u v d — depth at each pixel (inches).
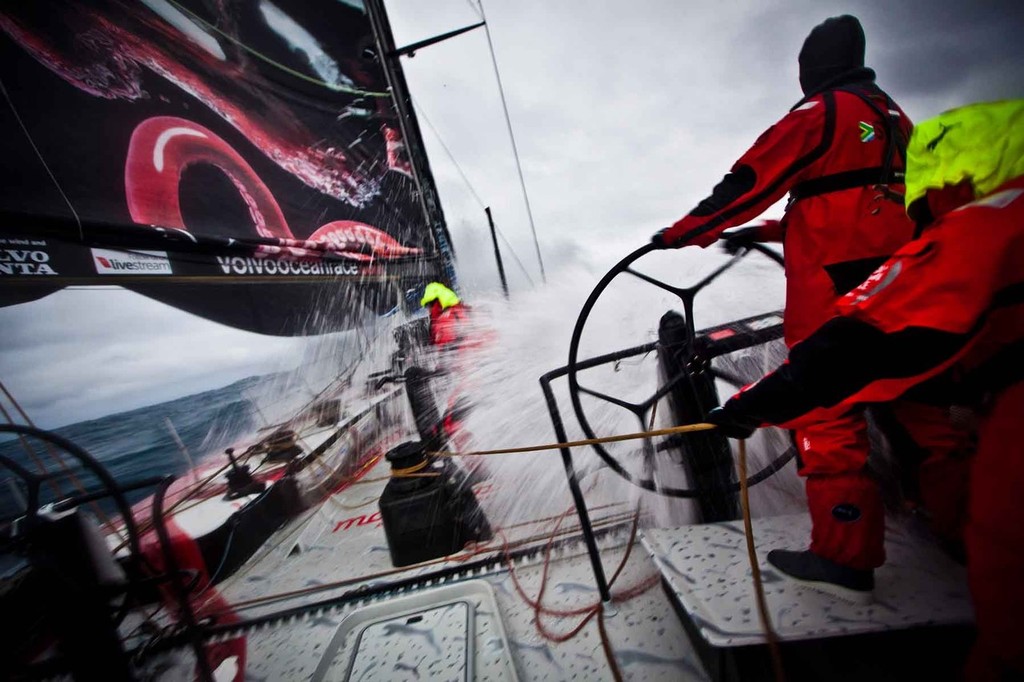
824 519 41.3
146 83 167.2
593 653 52.6
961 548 43.1
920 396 40.1
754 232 57.9
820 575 41.8
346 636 64.9
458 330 156.5
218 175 193.9
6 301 115.8
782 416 31.8
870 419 61.9
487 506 99.0
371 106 330.0
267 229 216.1
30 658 51.1
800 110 42.6
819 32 47.3
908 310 25.6
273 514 116.1
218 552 93.2
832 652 38.4
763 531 54.5
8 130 120.9
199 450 147.1
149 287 152.2
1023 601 25.1
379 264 309.0
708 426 36.9
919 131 29.0
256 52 230.8
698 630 40.8
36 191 123.7
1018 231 23.3
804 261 44.2
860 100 42.1
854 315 27.3
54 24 137.9
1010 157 23.6
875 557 39.1
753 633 38.8
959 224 24.7
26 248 120.1
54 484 88.6
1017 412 25.2
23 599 45.4
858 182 41.1
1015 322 25.2
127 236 146.5
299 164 251.3
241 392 179.5
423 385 92.9
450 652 56.5
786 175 41.8
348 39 311.3
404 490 80.9
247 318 191.3
